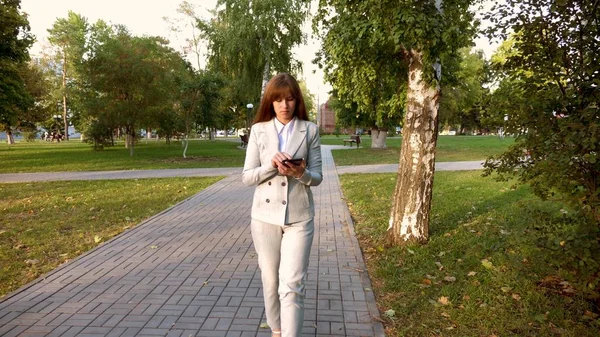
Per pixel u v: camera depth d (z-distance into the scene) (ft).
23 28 70.28
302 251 8.62
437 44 14.46
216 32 88.22
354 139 101.24
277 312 9.28
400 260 15.76
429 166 17.06
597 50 9.70
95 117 82.02
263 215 8.78
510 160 11.50
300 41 79.15
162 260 16.63
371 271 15.16
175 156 76.59
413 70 16.58
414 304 12.04
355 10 16.19
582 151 9.23
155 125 74.49
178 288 13.69
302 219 8.75
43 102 145.59
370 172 46.03
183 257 17.01
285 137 8.92
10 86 72.84
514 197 26.61
